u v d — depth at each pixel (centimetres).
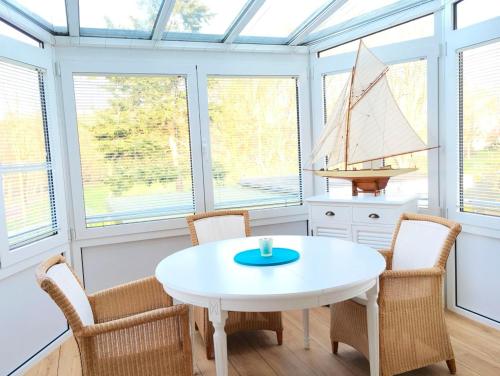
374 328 187
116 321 161
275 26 316
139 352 166
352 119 296
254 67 333
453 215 282
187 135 321
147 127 310
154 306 206
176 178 321
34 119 261
